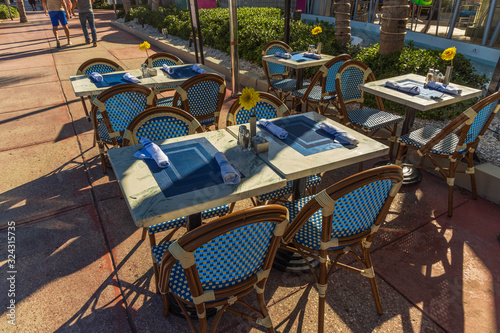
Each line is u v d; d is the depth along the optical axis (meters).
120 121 3.25
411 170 3.64
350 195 1.61
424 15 12.84
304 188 2.53
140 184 1.81
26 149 4.23
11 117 5.21
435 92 3.25
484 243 2.70
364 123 3.56
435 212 3.08
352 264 2.52
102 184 3.50
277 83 5.11
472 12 9.78
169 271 1.43
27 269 2.45
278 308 2.17
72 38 12.25
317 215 2.21
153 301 2.21
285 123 2.63
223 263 1.44
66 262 2.52
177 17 11.56
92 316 2.11
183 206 1.62
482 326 2.04
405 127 3.52
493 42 8.72
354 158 2.10
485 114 2.85
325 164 2.00
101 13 22.92
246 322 2.07
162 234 2.82
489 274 2.41
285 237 1.83
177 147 2.24
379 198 1.77
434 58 4.94
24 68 8.02
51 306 2.17
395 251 2.63
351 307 2.17
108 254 2.60
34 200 3.25
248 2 16.80
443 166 3.59
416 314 2.12
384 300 2.22
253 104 2.06
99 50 9.96
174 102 3.40
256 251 1.52
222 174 1.83
